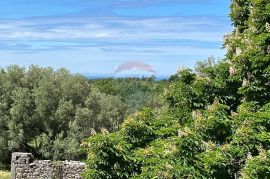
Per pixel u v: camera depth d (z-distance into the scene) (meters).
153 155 12.71
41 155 42.44
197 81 14.97
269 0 14.48
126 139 14.34
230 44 16.11
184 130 12.28
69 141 41.25
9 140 41.91
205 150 12.41
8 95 43.53
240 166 12.12
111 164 13.02
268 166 11.09
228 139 13.09
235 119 13.02
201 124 13.16
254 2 14.60
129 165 13.14
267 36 13.70
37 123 42.97
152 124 15.11
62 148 41.25
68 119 42.81
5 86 43.38
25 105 42.19
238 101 15.08
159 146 13.28
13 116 41.84
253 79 13.81
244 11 17.23
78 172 27.39
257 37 13.88
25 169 28.19
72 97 43.97
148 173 12.18
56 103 43.06
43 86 42.59
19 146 42.22
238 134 12.13
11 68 44.03
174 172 11.37
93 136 13.03
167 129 13.84
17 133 41.66
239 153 11.95
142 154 12.97
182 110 15.12
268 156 11.23
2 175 36.19
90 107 44.38
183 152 11.88
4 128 42.88
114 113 46.28
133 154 13.47
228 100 15.18
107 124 45.34
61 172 27.66
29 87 44.22
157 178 11.41
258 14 14.46
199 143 12.16
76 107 43.19
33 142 41.16
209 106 13.57
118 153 13.05
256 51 13.77
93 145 12.96
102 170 12.88
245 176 11.17
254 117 12.51
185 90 15.02
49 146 41.31
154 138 14.60
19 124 41.69
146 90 72.56
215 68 15.74
